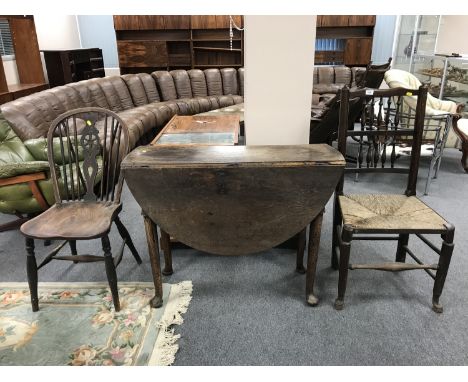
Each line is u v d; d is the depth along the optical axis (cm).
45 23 605
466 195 300
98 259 172
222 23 665
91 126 190
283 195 151
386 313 169
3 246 235
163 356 148
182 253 222
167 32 706
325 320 166
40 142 239
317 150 162
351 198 188
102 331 162
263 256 218
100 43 734
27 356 150
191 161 149
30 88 509
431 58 488
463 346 150
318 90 591
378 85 416
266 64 192
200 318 169
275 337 157
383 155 196
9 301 182
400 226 156
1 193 218
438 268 162
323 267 206
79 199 195
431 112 321
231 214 155
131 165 148
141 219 270
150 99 523
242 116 398
